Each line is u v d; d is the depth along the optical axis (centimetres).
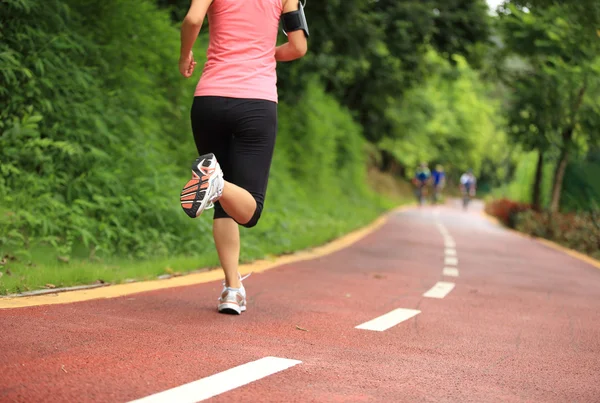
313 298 941
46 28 1246
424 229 2980
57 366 480
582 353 687
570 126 2977
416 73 3288
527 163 4150
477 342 705
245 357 552
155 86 1580
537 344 719
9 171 1104
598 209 2952
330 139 3591
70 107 1232
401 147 7212
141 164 1318
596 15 2136
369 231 2655
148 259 1174
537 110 2964
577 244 2550
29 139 1130
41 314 652
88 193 1196
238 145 712
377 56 3005
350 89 3609
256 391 461
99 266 990
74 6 1371
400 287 1143
